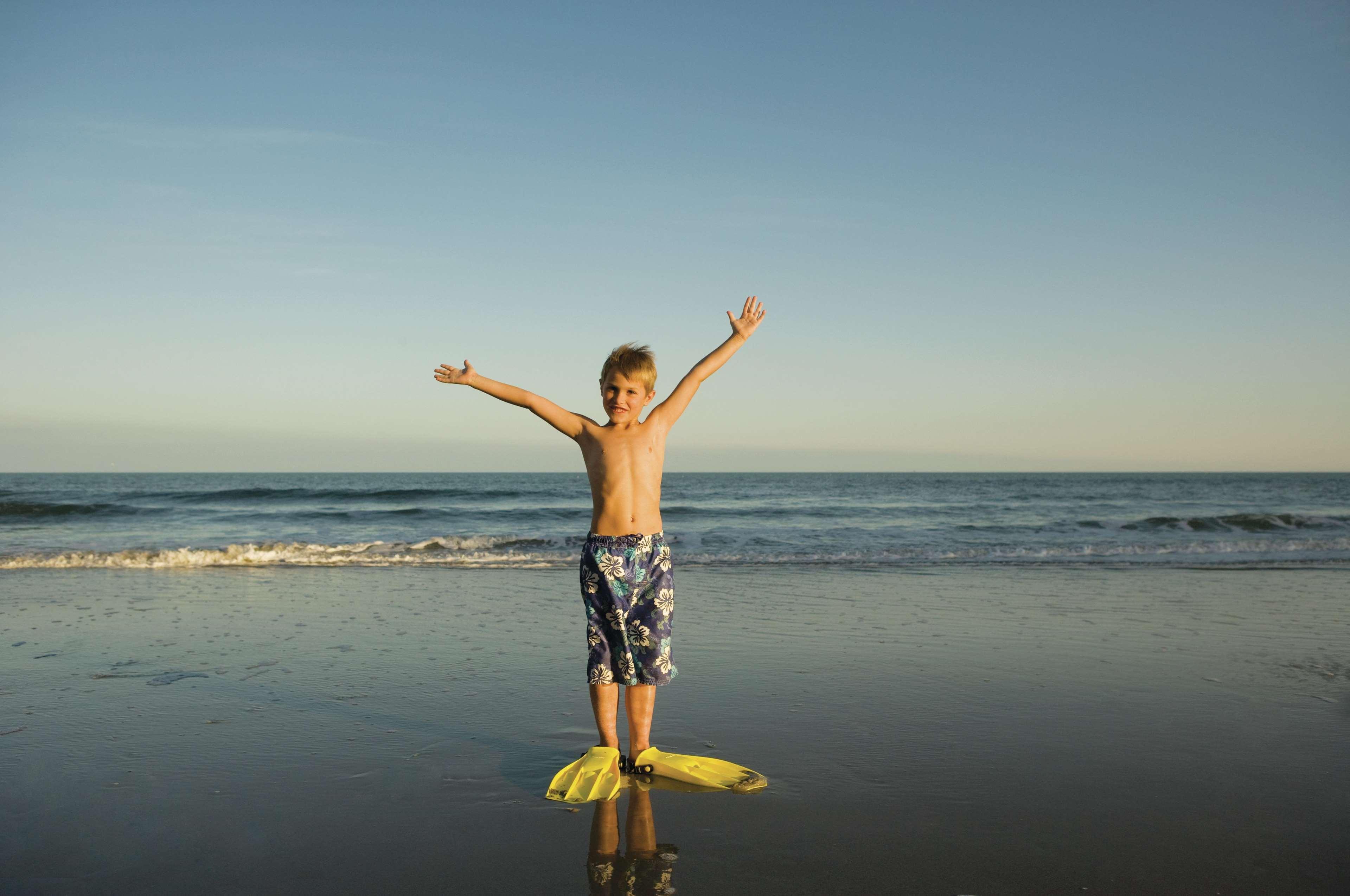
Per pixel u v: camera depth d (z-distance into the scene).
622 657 3.02
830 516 24.50
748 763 3.06
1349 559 10.83
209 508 23.05
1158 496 38.97
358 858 2.25
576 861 2.24
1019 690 4.13
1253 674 4.48
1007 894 2.04
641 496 3.07
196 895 2.03
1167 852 2.29
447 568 9.76
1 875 2.12
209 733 3.39
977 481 73.94
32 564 9.77
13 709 3.71
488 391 3.11
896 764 3.04
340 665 4.65
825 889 2.07
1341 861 2.23
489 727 3.52
